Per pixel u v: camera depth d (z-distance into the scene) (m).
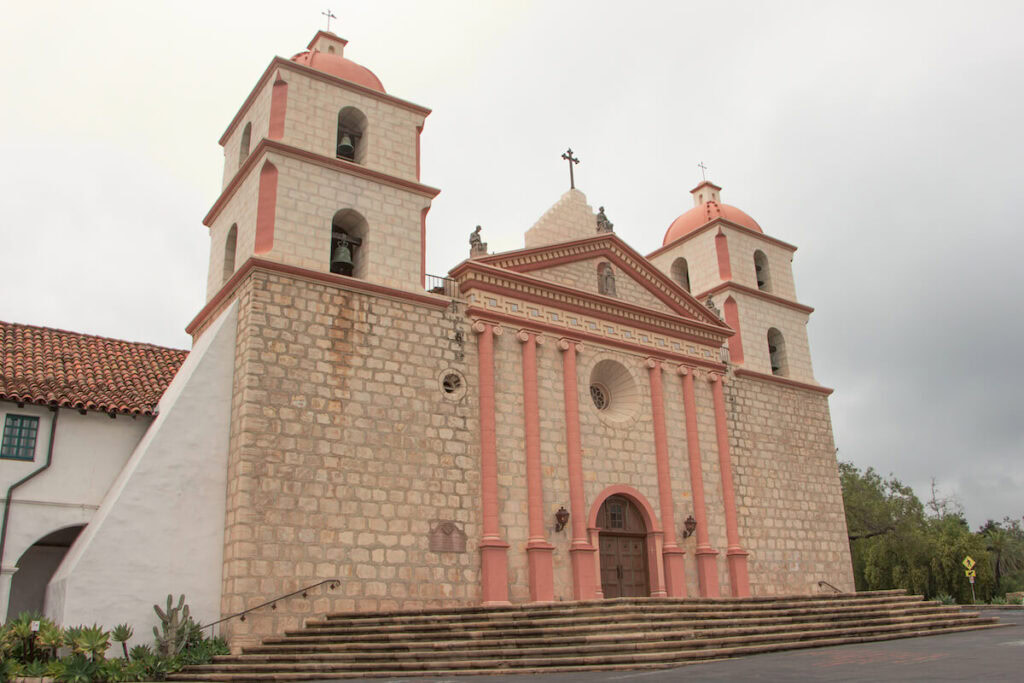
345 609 21.03
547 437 26.55
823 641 20.64
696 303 32.59
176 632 18.92
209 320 25.88
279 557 20.44
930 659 15.39
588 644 17.69
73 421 23.16
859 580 66.25
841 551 34.22
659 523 28.28
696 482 29.77
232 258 26.48
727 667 15.50
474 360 25.81
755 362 34.94
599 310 29.41
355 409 22.91
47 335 26.59
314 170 24.89
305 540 20.95
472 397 25.33
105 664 17.53
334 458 22.09
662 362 30.61
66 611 18.48
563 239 30.83
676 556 27.95
